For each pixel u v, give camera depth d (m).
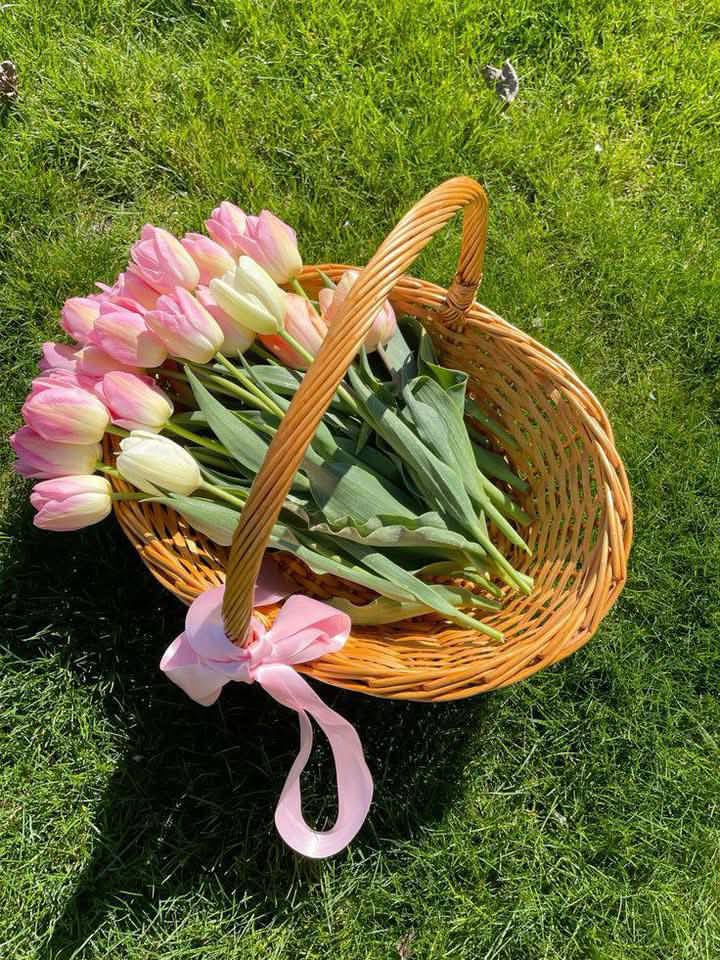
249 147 1.13
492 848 0.87
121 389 0.72
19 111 1.12
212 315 0.75
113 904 0.82
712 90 1.25
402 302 0.84
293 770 0.69
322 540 0.77
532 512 0.82
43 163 1.11
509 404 0.83
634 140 1.21
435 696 0.67
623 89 1.23
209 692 0.70
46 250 1.05
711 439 1.05
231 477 0.78
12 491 0.95
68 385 0.73
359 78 1.18
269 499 0.55
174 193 1.11
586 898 0.86
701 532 1.00
